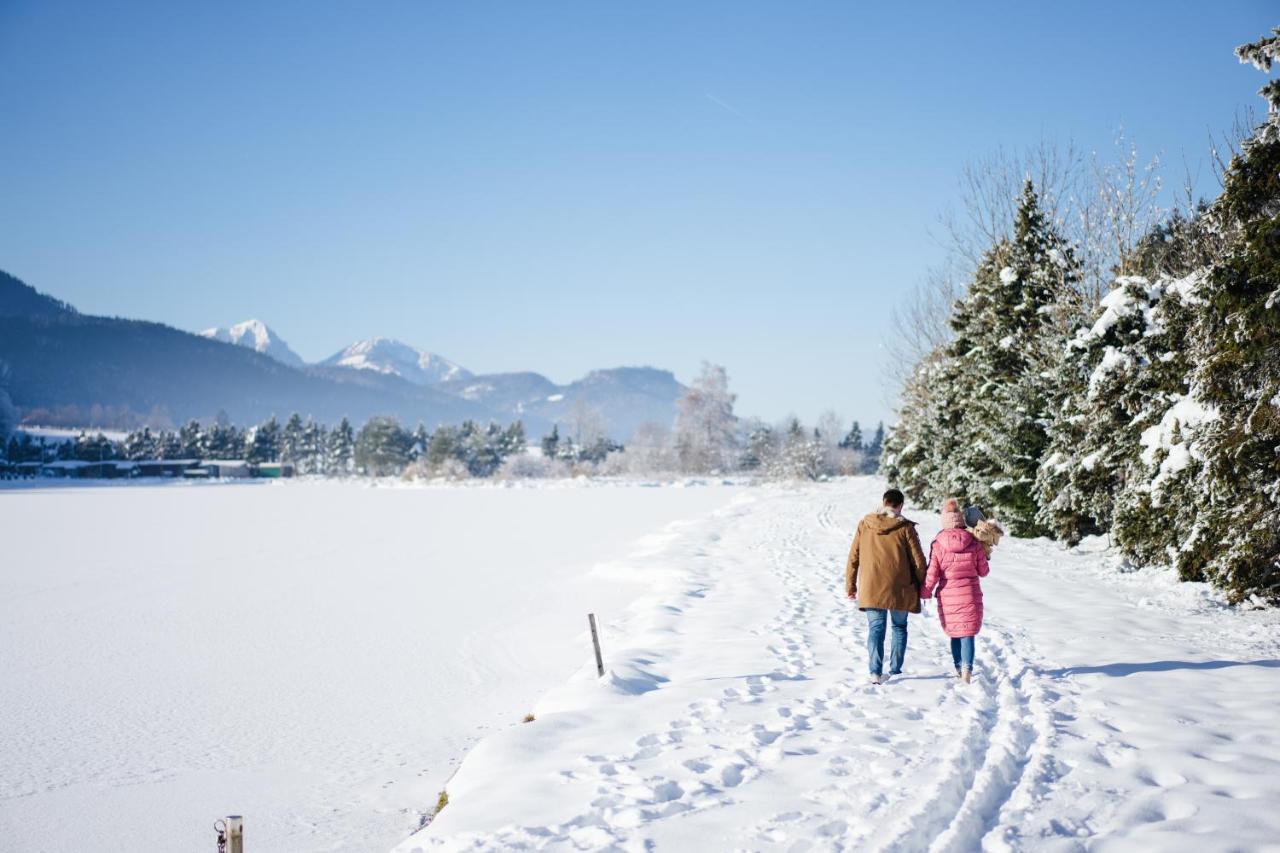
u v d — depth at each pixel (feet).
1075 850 16.40
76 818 31.40
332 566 97.91
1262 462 41.73
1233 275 41.65
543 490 302.04
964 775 20.66
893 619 31.53
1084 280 89.30
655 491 275.18
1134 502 53.62
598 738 25.16
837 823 17.94
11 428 579.89
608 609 64.34
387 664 52.39
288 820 30.63
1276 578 43.24
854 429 513.86
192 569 97.25
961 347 114.11
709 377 401.90
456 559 101.14
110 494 305.32
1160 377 55.83
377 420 552.00
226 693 47.09
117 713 43.88
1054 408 75.41
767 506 156.66
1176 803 18.63
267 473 576.61
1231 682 29.09
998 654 34.83
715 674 33.12
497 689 46.34
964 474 93.09
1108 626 40.16
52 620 68.18
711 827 18.02
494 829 18.62
